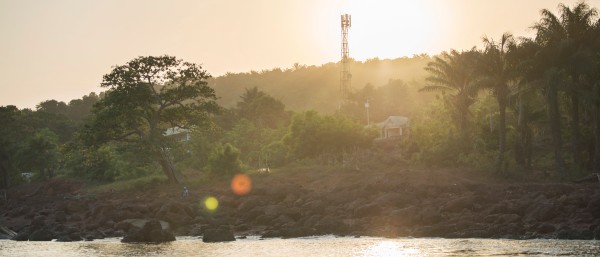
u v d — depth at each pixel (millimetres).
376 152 94188
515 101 74312
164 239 48469
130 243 47812
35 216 65562
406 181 63438
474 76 72562
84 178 110125
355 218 53469
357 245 42344
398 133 145125
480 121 90188
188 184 84312
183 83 86688
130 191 84875
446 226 46094
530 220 46062
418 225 48969
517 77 69562
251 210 57312
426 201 55938
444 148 81562
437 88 91250
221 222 55281
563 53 67438
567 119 80875
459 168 76188
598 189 52938
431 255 36688
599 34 67625
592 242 39344
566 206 47625
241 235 50562
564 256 34188
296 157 98375
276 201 63656
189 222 56781
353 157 85938
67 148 88000
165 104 86750
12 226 61688
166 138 87750
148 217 58688
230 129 155500
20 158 118688
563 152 83562
